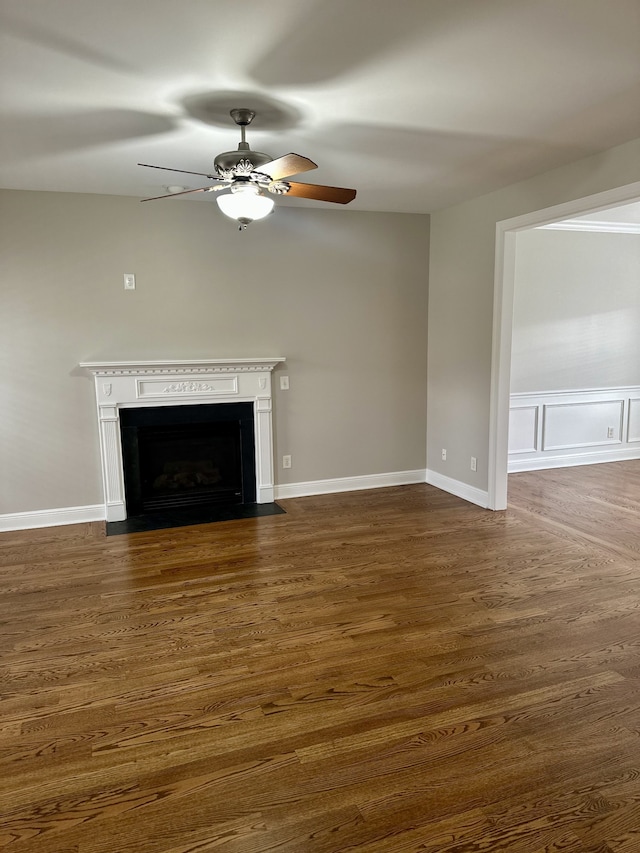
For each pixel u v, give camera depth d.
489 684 2.41
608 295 6.19
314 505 4.93
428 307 5.39
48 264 4.24
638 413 6.57
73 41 2.05
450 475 5.27
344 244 5.02
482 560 3.73
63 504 4.51
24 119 2.78
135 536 4.23
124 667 2.57
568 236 5.89
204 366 4.60
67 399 4.41
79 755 2.03
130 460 4.61
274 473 5.07
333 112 2.73
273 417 5.00
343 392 5.21
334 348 5.12
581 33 2.03
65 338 4.35
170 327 4.60
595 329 6.19
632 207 5.27
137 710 2.28
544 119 2.86
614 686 2.39
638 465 6.35
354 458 5.35
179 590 3.33
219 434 4.88
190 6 1.83
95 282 4.37
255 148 3.26
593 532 4.23
